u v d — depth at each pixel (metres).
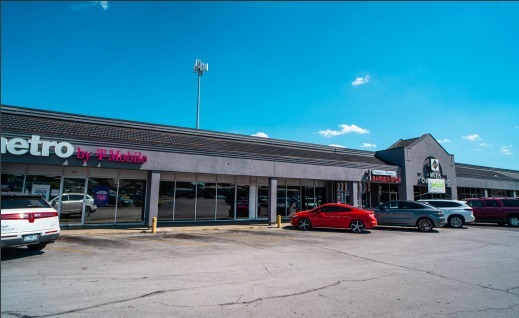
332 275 7.26
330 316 4.86
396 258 9.32
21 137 13.59
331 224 16.17
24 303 5.23
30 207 8.80
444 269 8.00
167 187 18.47
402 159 26.70
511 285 6.63
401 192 26.39
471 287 6.46
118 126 18.78
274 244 11.67
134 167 15.76
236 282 6.61
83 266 7.88
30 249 9.83
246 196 21.06
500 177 36.88
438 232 16.14
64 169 15.64
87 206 16.00
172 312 4.94
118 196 16.80
